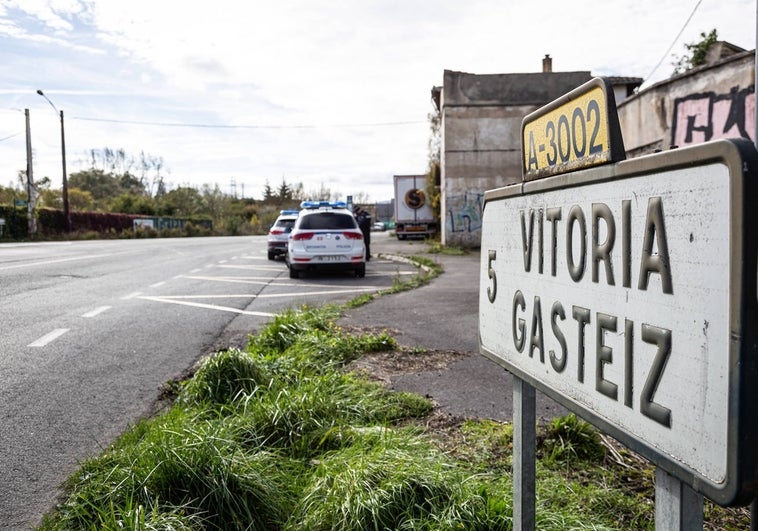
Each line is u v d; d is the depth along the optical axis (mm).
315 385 3812
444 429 3508
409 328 6793
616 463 3027
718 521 2498
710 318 823
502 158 23078
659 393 937
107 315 8039
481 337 1806
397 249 24453
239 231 67250
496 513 2342
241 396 3887
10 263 16516
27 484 3010
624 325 1032
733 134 9516
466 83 23016
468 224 23234
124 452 2947
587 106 1151
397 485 2439
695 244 852
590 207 1144
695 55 16625
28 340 6402
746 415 768
